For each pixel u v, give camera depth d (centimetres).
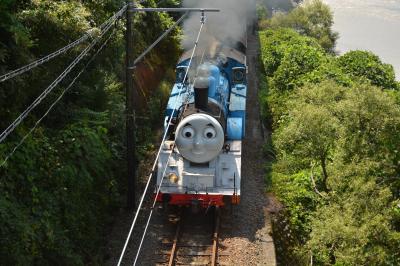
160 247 1188
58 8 1244
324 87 1311
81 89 1307
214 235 1214
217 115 1280
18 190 992
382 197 1014
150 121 1709
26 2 1196
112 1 1573
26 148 1024
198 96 1256
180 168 1282
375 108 1097
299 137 1248
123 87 1600
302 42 2530
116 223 1260
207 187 1258
